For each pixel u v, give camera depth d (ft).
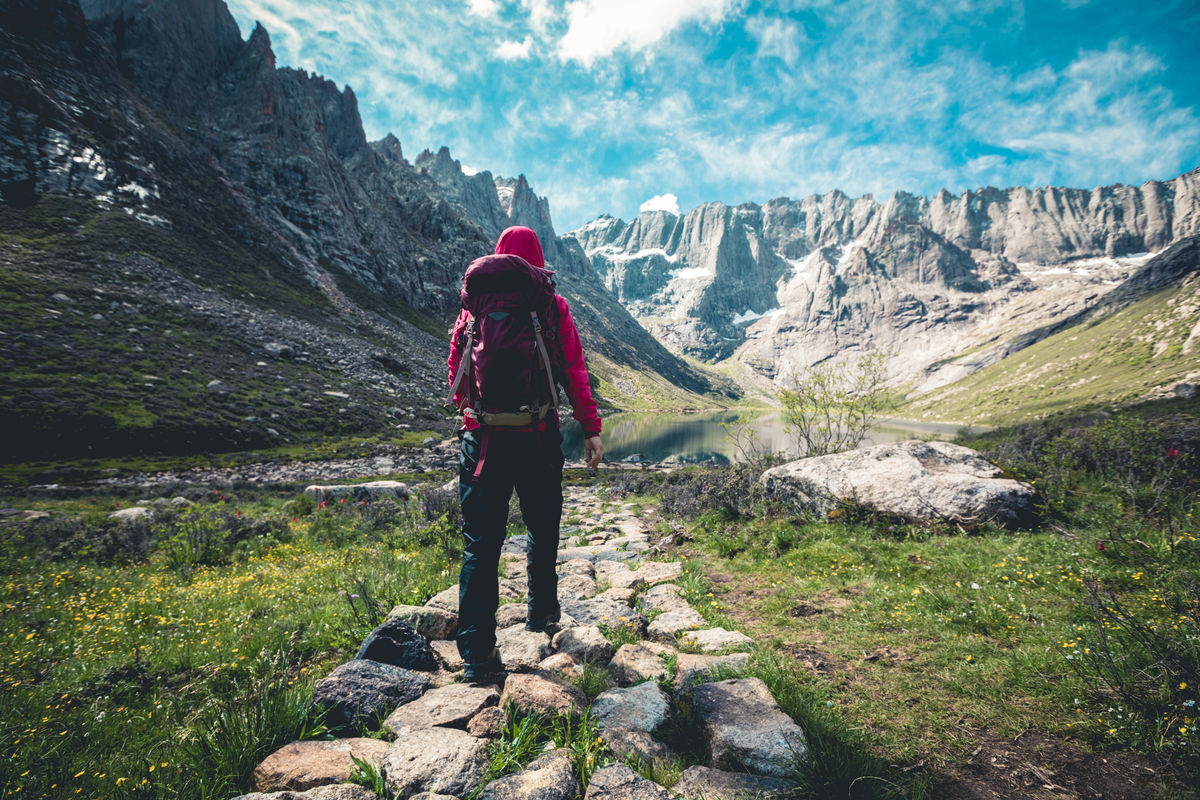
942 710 8.14
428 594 15.34
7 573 26.37
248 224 317.63
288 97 443.73
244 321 209.15
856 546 18.58
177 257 228.63
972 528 19.07
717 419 525.34
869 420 34.35
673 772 6.49
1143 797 5.97
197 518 32.50
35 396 109.81
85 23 329.11
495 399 9.16
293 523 40.42
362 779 6.07
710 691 8.07
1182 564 12.86
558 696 8.01
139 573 25.90
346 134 541.75
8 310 137.59
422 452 147.02
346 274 368.68
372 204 485.56
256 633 12.91
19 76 240.12
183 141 342.44
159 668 11.73
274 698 7.59
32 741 8.08
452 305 465.06
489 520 9.45
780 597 14.73
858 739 6.95
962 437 78.69
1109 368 546.26
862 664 10.01
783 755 6.45
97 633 15.06
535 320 9.37
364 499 52.26
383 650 9.63
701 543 23.53
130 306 174.29
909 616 12.10
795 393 36.78
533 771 6.10
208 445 121.90
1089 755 6.82
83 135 250.37
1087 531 17.21
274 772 6.25
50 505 61.41
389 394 211.20
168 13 396.78
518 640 10.82
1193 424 27.27
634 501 51.49
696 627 12.39
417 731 7.05
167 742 7.64
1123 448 25.59
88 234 201.46
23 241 177.06
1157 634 8.71
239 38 458.91
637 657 10.14
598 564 20.72
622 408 603.67
